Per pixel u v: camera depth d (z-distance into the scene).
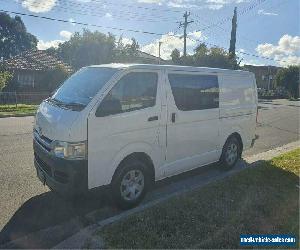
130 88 4.91
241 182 6.14
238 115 7.14
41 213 4.84
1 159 7.60
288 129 14.35
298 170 7.05
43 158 4.78
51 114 4.78
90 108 4.48
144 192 5.25
